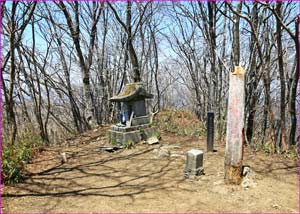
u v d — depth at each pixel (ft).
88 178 16.34
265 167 16.56
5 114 26.81
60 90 43.34
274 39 24.77
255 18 25.80
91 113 37.22
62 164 19.49
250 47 27.40
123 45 45.44
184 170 15.57
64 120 55.52
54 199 13.28
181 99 69.97
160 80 65.46
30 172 17.65
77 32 35.96
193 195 12.91
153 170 17.17
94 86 48.19
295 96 23.40
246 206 11.51
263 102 31.55
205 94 44.11
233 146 13.26
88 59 38.83
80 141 27.07
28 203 12.85
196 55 50.55
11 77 22.00
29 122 29.58
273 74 30.96
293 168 16.30
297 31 19.63
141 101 24.41
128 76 48.32
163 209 11.67
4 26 25.27
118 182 15.40
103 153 22.02
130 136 23.31
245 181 13.33
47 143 26.94
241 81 13.05
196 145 22.81
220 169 16.14
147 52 52.75
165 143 23.72
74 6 35.53
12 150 18.13
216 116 31.45
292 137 24.16
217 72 33.55
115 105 41.47
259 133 32.91
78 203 12.74
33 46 32.53
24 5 27.45
